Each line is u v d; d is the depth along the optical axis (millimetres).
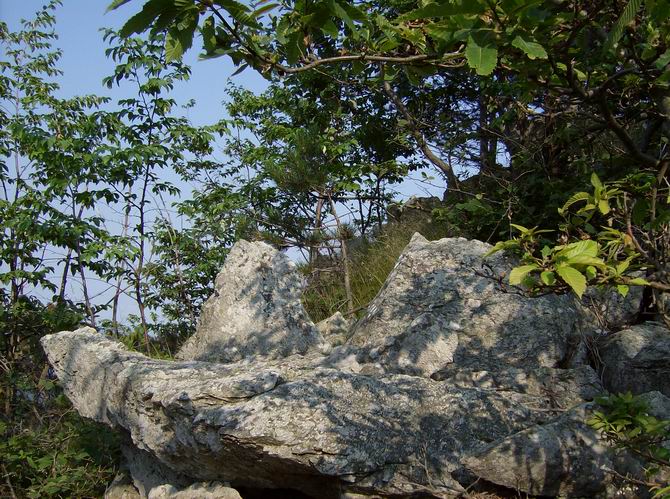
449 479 4262
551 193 7059
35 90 9898
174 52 2574
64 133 9633
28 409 8375
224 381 4852
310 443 4297
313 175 9453
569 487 4047
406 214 11031
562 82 3039
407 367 5270
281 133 12352
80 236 9109
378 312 5754
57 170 9211
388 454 4320
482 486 4195
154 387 5152
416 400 4586
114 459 6523
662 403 4246
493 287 5598
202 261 9914
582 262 2365
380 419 4453
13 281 9477
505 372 5020
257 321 6258
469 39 2475
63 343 6316
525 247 2641
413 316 5609
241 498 4930
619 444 3242
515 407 4578
